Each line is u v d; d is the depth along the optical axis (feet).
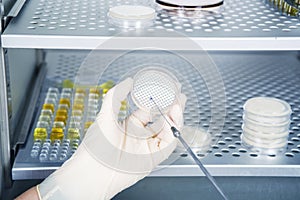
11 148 3.71
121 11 3.71
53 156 3.75
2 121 3.53
